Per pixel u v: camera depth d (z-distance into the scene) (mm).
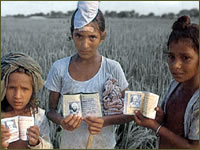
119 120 2031
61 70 2084
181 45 1569
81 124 2102
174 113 1776
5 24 7551
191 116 1631
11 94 1826
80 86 2031
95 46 1924
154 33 6281
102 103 2049
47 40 6176
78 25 1858
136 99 1838
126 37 6117
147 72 4422
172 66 1613
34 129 1817
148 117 1768
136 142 3092
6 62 1832
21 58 1854
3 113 1963
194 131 1622
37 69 1913
